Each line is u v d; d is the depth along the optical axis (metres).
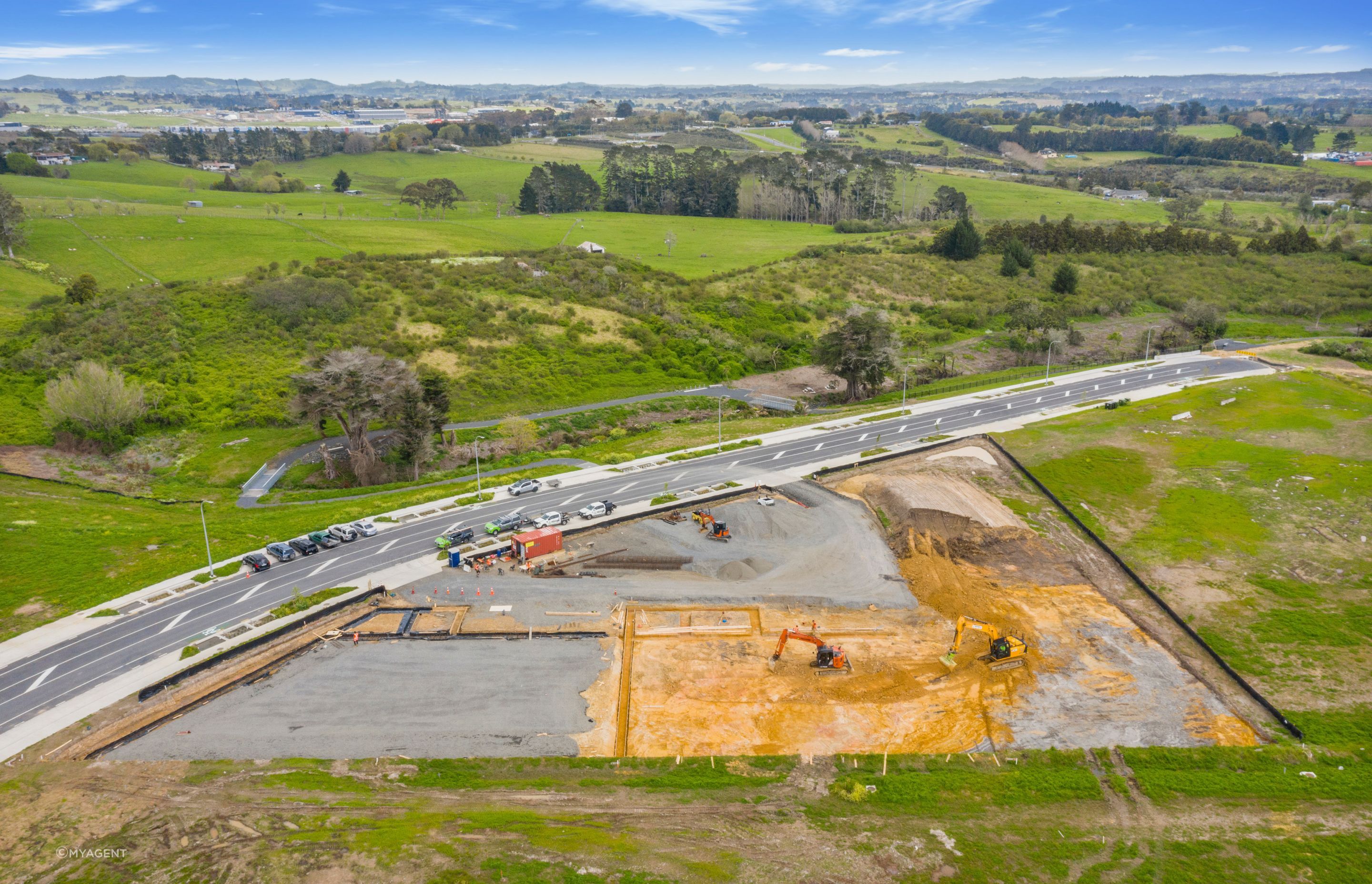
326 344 125.06
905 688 55.91
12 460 95.56
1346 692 55.53
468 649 59.53
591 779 47.69
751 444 101.75
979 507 80.75
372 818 44.44
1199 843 43.81
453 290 147.25
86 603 64.62
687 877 40.94
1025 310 154.50
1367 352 132.38
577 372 129.50
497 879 40.34
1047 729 52.28
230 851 41.94
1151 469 90.31
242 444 103.44
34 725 50.97
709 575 70.44
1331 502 81.00
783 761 49.31
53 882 40.09
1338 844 43.69
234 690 54.84
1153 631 62.94
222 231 182.50
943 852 43.00
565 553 73.69
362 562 72.12
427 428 97.12
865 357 120.88
